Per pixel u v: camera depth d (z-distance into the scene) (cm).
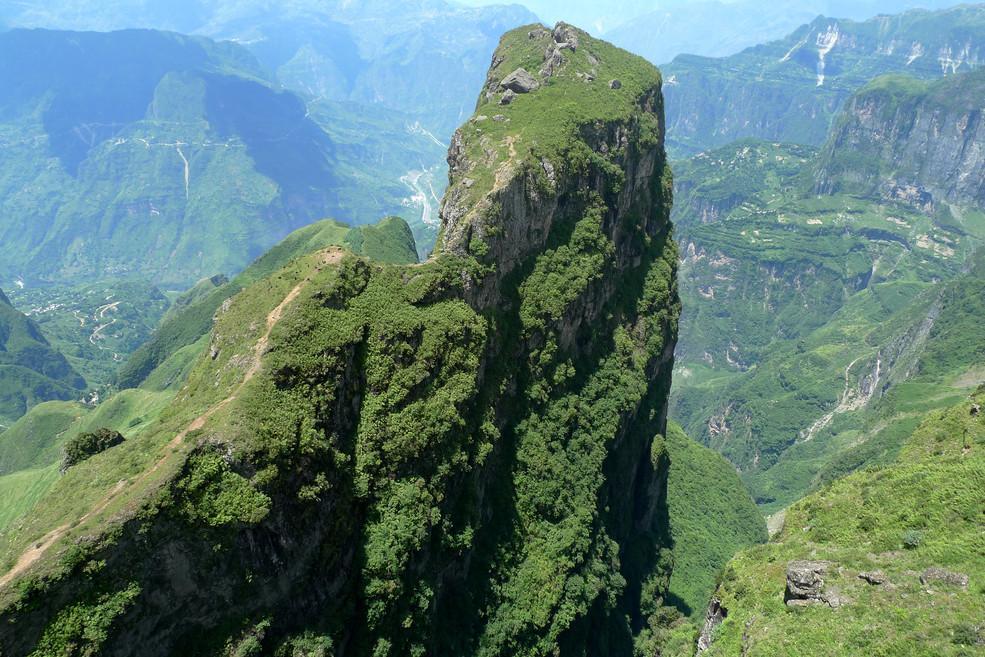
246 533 5153
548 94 10319
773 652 5269
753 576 6644
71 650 4309
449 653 6894
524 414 8562
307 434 5603
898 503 6556
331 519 5891
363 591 6097
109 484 5062
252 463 5181
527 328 8525
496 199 7969
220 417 5269
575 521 8569
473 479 7356
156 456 5147
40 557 4362
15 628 4134
